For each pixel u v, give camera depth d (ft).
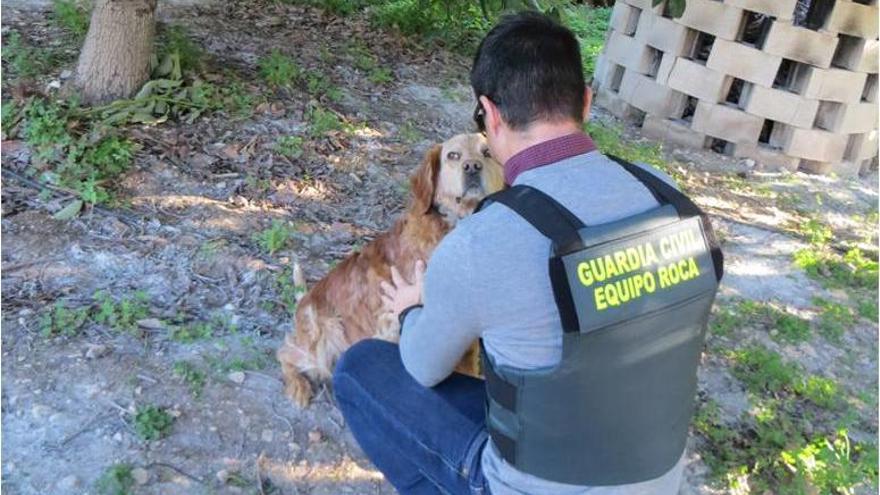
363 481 9.20
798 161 20.54
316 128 16.78
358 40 23.09
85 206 13.07
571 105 5.88
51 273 11.56
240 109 16.88
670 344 5.71
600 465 5.82
